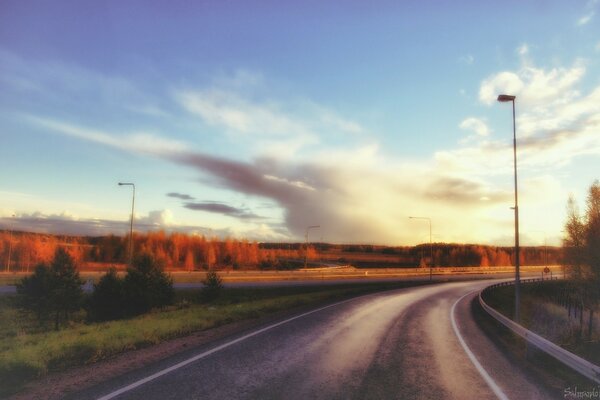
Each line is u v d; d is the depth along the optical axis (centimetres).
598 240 4831
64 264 3234
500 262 19662
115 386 731
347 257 19312
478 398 744
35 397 664
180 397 677
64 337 1287
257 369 891
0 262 11925
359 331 1584
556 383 881
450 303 3369
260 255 16338
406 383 827
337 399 700
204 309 2386
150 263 3484
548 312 4481
